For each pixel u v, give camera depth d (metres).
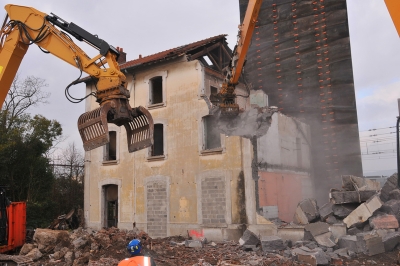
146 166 20.61
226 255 13.41
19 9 9.98
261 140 17.98
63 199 31.80
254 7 9.81
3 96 10.34
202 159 18.70
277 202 18.67
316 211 15.77
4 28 10.32
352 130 25.75
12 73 10.35
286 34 28.11
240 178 17.42
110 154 23.03
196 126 19.09
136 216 20.59
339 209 15.45
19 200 24.20
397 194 15.98
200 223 18.25
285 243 14.24
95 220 22.12
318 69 27.00
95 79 9.33
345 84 26.27
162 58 20.05
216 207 17.91
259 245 14.58
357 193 15.23
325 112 26.47
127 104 8.70
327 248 13.35
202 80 19.28
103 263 11.21
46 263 12.20
